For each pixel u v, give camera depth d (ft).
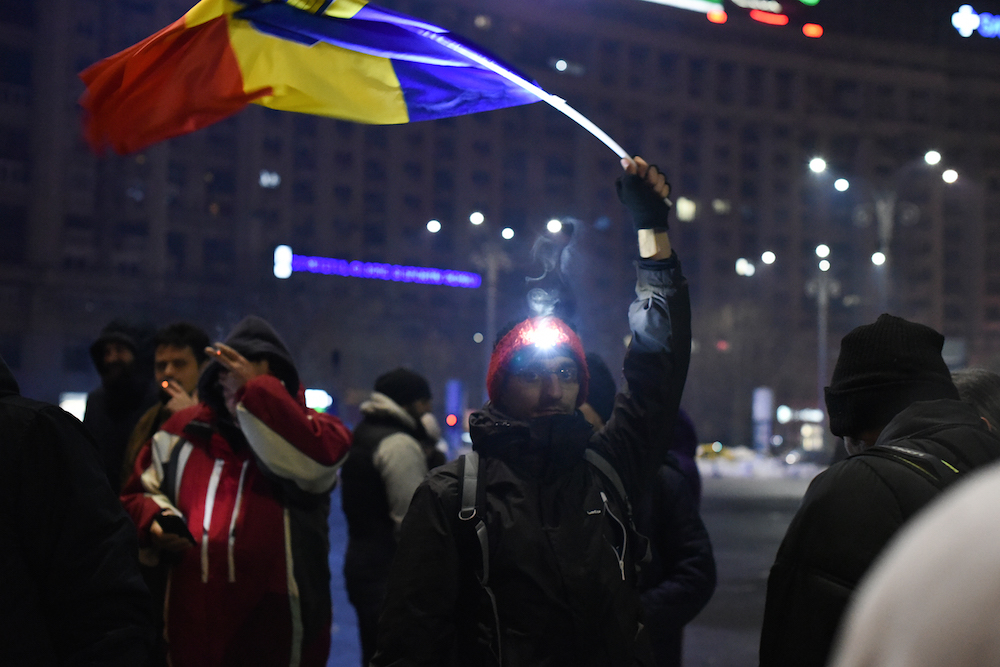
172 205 215.72
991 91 315.17
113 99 8.62
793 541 6.10
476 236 255.91
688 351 8.21
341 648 22.43
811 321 287.69
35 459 6.24
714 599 31.14
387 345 221.05
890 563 2.11
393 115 8.95
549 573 7.00
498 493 7.25
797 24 316.40
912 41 331.57
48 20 200.54
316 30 8.47
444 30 8.10
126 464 12.63
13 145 199.00
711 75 289.94
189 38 8.72
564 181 269.23
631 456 8.00
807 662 5.80
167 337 13.46
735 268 285.84
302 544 10.55
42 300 196.13
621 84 279.49
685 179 285.02
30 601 6.10
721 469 135.64
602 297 257.34
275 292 212.43
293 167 234.79
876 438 6.95
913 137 307.17
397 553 7.36
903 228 298.97
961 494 2.07
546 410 7.55
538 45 269.85
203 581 10.10
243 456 10.72
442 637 7.12
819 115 301.43
